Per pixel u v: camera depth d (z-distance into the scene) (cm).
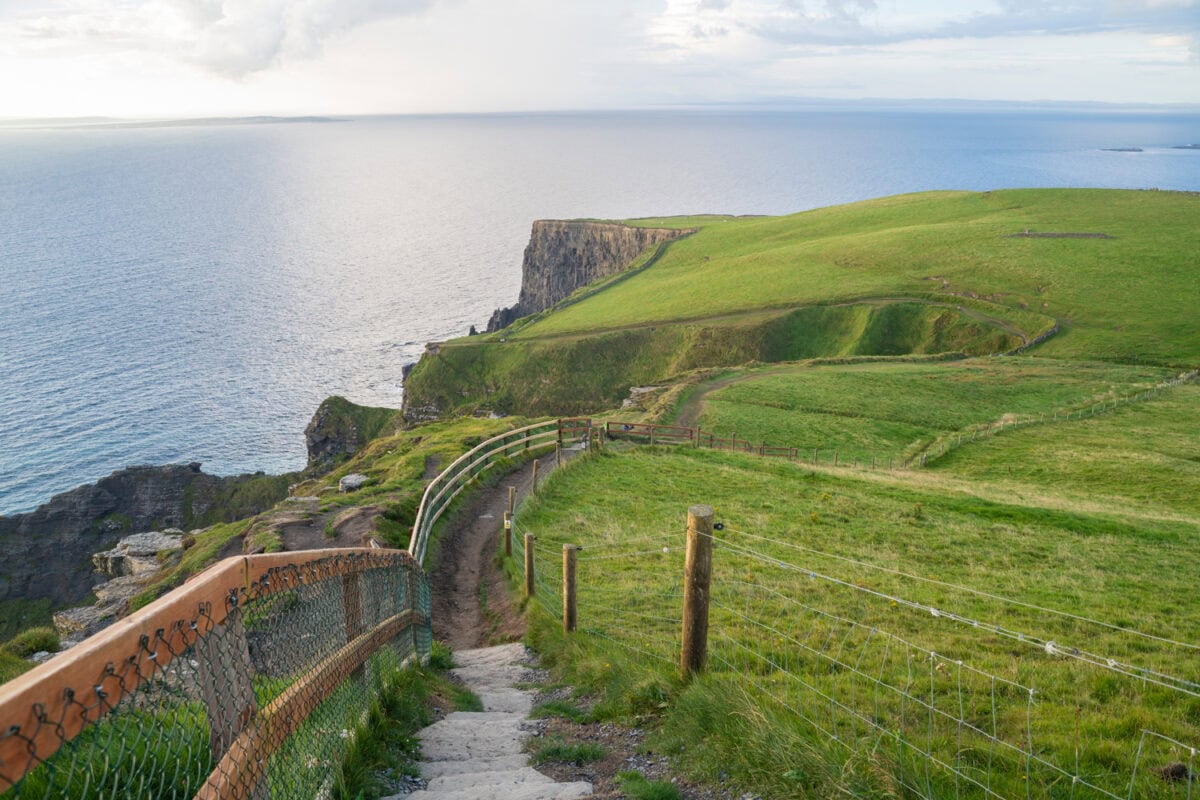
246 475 10644
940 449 5366
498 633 1727
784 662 1165
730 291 13388
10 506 10769
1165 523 2902
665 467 3672
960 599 1695
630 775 712
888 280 12512
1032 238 13662
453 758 780
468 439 4597
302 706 526
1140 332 9669
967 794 657
